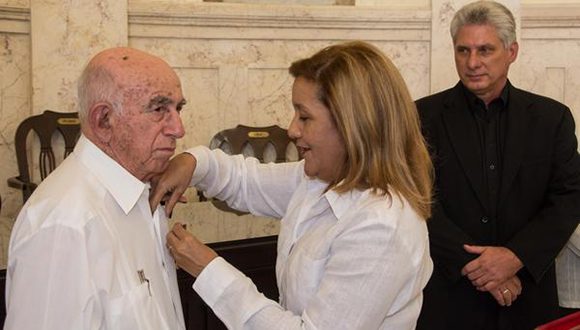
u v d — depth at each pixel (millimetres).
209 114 4008
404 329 1424
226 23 3918
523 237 2176
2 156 3652
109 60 1292
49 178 1311
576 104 4168
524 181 2229
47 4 3568
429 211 1415
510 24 2230
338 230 1371
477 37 2203
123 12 3701
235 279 1378
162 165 1356
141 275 1338
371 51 1390
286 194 1790
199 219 2523
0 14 3510
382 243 1305
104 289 1234
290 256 1478
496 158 2254
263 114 4098
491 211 2238
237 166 1832
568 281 2459
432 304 2244
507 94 2277
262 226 2449
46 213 1217
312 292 1395
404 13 3979
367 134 1345
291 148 4008
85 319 1200
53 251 1190
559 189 2236
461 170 2260
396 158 1367
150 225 1427
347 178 1373
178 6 3812
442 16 3955
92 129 1312
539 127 2242
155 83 1294
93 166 1317
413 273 1353
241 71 4012
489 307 2262
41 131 3494
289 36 4023
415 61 4066
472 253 2162
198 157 1695
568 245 2416
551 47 4117
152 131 1304
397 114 1369
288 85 4102
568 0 4109
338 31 4035
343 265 1324
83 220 1223
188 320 2113
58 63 3625
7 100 3635
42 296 1181
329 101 1343
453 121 2297
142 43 3830
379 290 1303
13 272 1217
